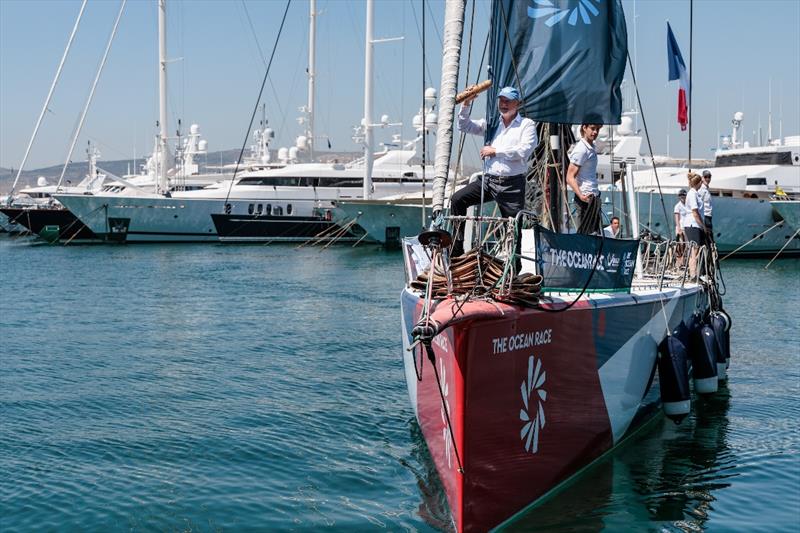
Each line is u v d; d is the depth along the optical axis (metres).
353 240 46.03
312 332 15.28
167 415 9.25
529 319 6.06
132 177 71.19
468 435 5.70
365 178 43.47
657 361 8.48
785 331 15.38
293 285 24.42
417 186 48.94
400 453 7.88
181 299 20.72
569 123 7.18
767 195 35.69
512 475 6.18
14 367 12.02
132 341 14.34
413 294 7.14
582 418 6.95
